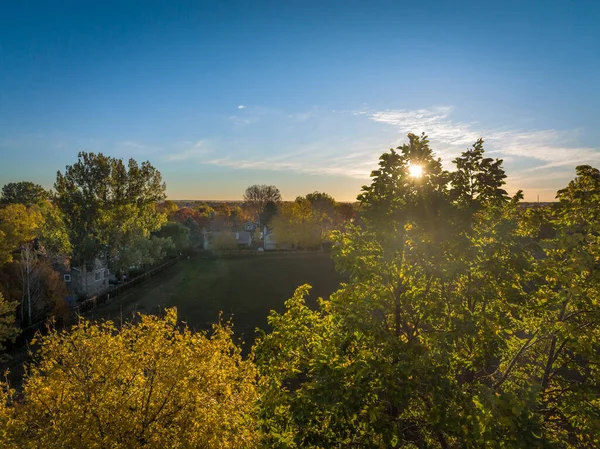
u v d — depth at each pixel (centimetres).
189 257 8762
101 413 1033
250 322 3888
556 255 892
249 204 16712
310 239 9525
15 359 2855
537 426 639
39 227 4994
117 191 5562
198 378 1112
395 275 862
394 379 719
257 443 976
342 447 798
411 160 858
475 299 824
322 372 792
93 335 1228
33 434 1056
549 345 988
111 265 5550
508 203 970
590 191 906
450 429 690
